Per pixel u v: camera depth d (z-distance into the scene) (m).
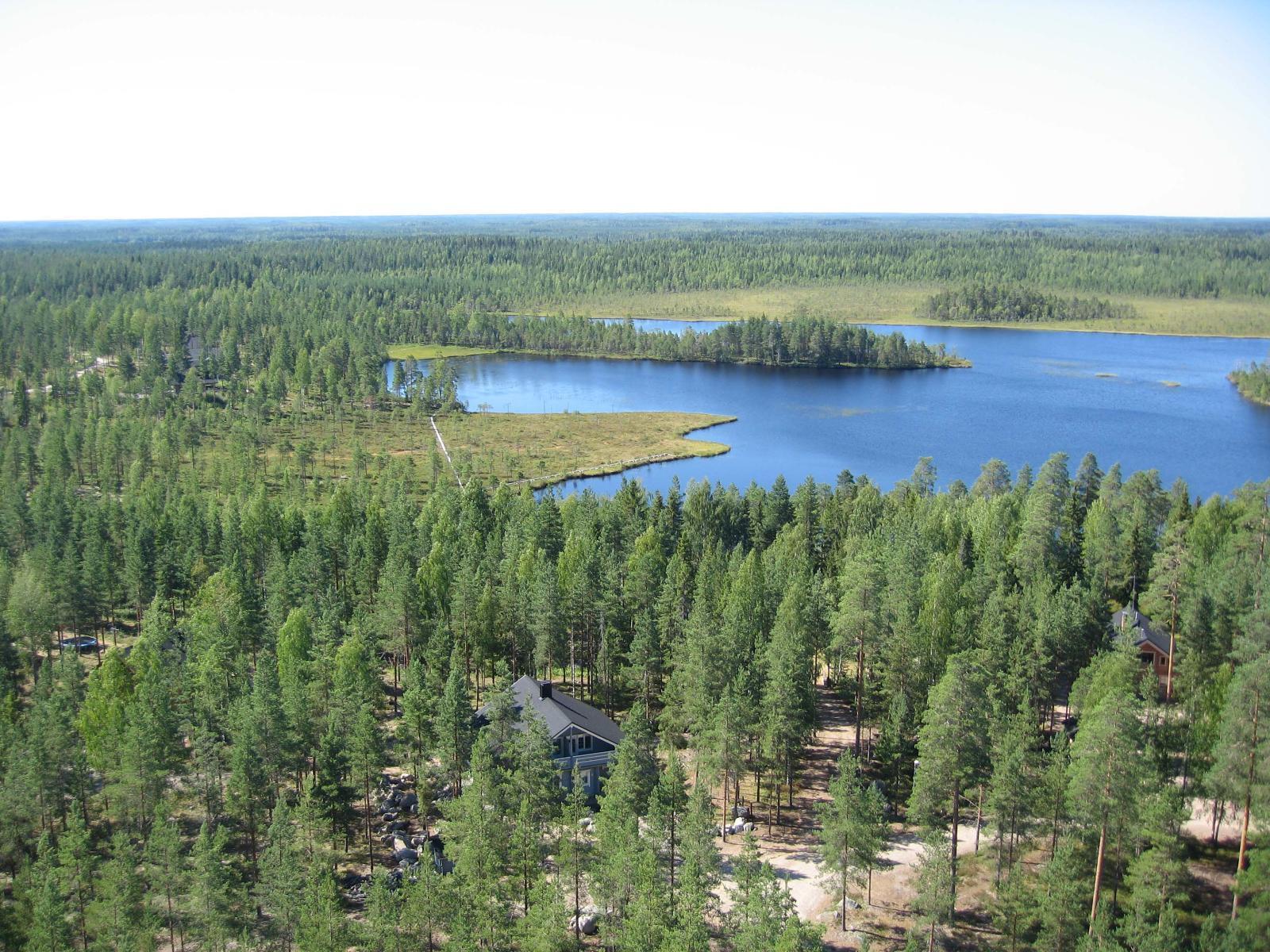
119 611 144.38
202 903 72.12
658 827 75.00
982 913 76.25
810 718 94.50
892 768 93.19
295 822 80.94
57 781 85.62
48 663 112.75
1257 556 120.00
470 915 70.56
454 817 83.38
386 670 121.94
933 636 99.81
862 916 76.50
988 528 141.25
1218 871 77.31
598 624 118.06
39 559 139.00
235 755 84.56
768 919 63.91
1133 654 92.69
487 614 114.25
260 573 143.00
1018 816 76.25
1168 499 161.25
